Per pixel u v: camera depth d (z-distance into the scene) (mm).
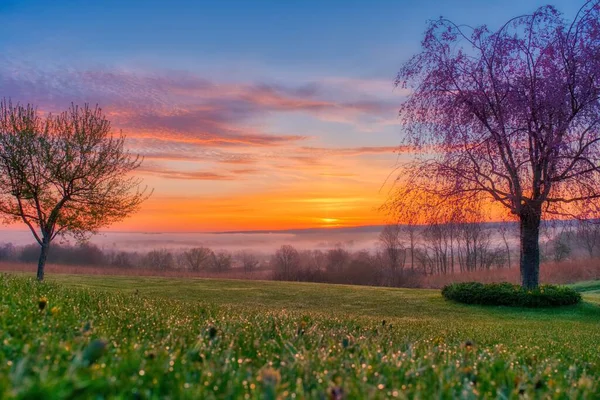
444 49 21438
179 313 5652
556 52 19609
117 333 3262
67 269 45781
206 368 2111
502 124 19906
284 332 3971
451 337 5711
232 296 23922
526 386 2230
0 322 2873
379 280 55562
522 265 21562
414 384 2270
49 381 1352
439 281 48844
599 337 9336
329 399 1738
